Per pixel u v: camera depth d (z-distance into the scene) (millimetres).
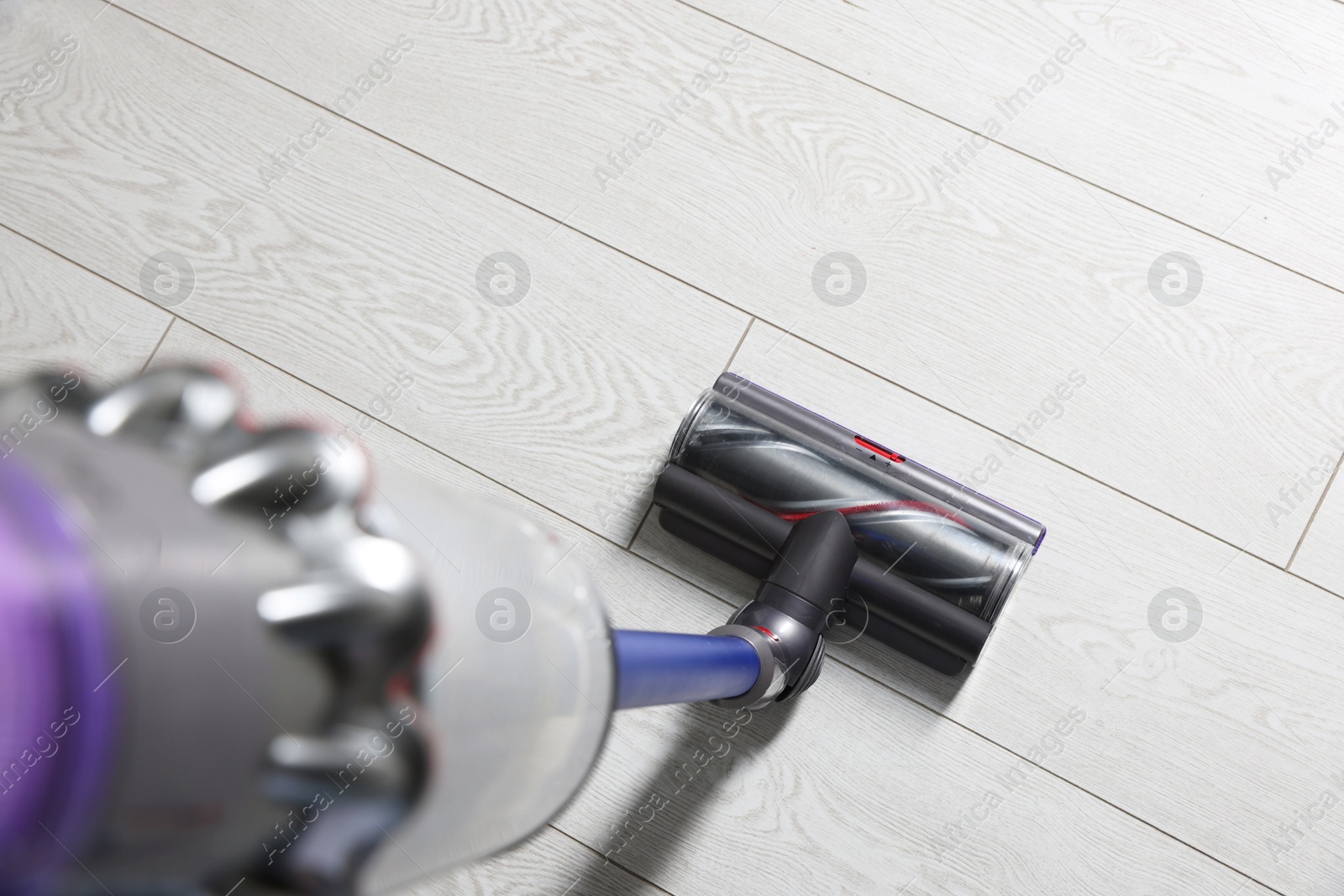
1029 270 966
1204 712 880
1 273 999
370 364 975
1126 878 863
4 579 134
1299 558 901
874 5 1021
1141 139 983
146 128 1029
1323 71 980
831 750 895
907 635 857
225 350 983
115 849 143
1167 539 909
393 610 185
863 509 818
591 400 960
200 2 1048
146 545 154
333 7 1048
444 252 996
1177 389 936
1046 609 903
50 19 1048
